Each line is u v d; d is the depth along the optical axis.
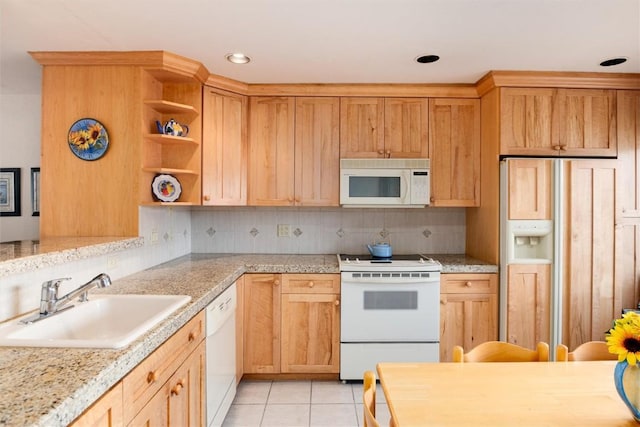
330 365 2.61
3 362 1.00
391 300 2.57
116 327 1.66
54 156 2.24
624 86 2.55
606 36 1.98
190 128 2.53
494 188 2.60
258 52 2.21
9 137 2.89
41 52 2.17
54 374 0.93
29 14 1.74
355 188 2.78
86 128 2.23
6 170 2.90
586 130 2.55
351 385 2.62
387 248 2.87
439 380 1.24
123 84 2.25
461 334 2.59
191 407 1.60
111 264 2.04
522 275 2.49
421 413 1.03
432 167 2.82
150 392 1.22
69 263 1.71
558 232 2.43
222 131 2.67
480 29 1.91
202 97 2.56
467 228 3.16
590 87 2.55
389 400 1.10
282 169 2.83
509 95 2.55
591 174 2.44
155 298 1.67
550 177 2.46
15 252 1.46
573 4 1.66
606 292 2.44
